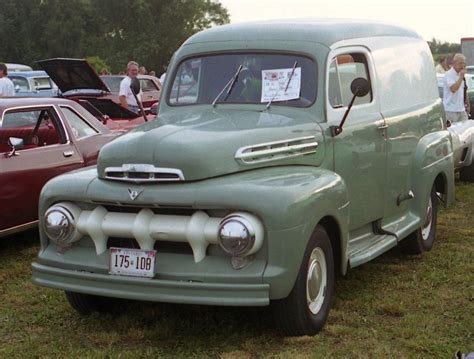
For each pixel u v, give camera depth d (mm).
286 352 4453
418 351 4547
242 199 4277
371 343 4660
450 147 7309
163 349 4648
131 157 4547
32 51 56938
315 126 5172
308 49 5480
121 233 4562
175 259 4465
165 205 4414
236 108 5426
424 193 6633
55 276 4695
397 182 6293
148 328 5023
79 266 4684
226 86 5598
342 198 4855
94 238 4668
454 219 8438
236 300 4242
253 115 5227
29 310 5520
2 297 5852
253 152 4660
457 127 10297
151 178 4480
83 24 55781
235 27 5898
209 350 4613
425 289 5793
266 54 5586
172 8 49469
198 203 4332
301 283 4516
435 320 5043
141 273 4465
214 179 4449
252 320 5066
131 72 13078
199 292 4281
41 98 7684
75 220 4730
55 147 7422
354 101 5727
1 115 7133
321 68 5387
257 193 4297
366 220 5785
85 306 5234
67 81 13750
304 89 5363
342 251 4984
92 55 52281
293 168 4852
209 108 5516
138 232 4477
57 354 4609
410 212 6625
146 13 48781
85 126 7953
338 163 5324
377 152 5887
